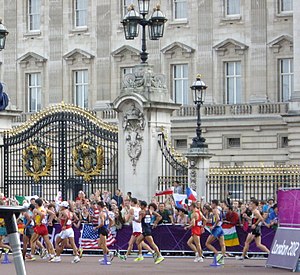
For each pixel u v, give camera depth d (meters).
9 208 14.60
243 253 45.03
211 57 96.62
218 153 94.62
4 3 107.62
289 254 40.12
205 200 49.78
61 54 104.38
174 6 99.00
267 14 94.25
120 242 48.84
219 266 42.50
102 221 44.00
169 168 52.19
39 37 105.69
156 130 51.28
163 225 48.19
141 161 51.34
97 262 45.44
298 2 89.75
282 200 41.09
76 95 103.69
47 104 104.94
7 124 56.81
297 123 89.25
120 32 101.19
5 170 55.88
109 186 55.97
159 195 49.00
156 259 44.38
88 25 103.25
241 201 51.16
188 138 95.62
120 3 101.56
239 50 95.31
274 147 92.25
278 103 92.44
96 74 102.44
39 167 55.03
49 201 54.75
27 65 106.25
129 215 45.94
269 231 46.62
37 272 40.12
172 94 98.50
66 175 54.12
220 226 43.28
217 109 94.88
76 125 55.44
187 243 46.25
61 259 47.56
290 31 93.06
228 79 96.25
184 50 97.75
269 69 94.00
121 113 52.03
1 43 50.81
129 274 38.91
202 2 97.19
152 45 99.38
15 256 14.54
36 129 54.81
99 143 53.19
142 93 51.22
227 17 96.19
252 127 93.31
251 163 93.50
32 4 106.44
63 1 104.62
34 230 46.47
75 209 50.34
